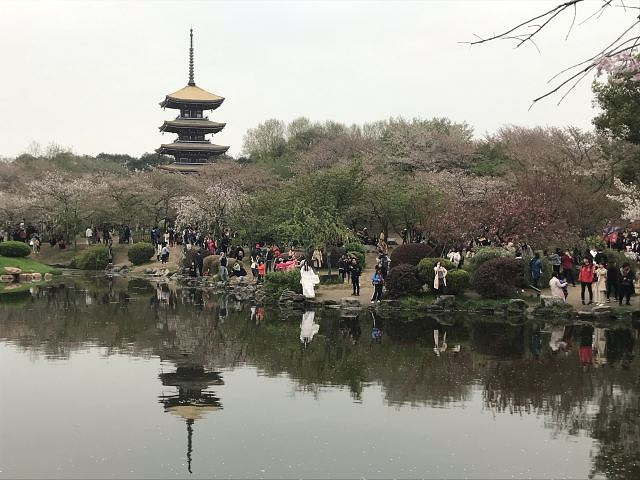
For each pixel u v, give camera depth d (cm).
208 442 1280
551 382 1691
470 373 1797
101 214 6291
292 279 3484
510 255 3191
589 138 4831
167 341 2330
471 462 1164
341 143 7581
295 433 1330
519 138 6244
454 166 6309
